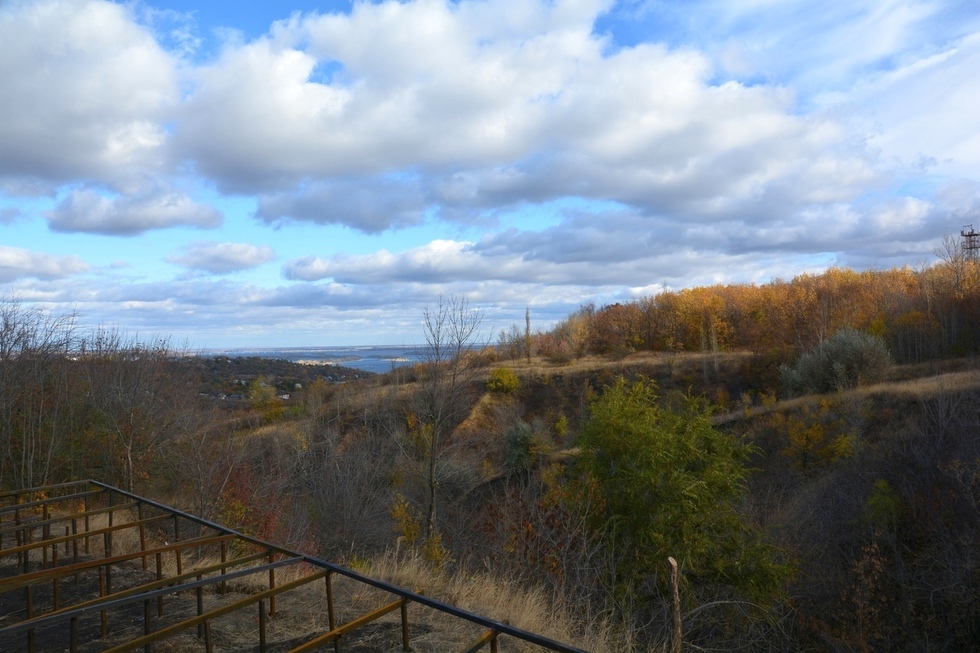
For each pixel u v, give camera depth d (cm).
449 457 2183
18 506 639
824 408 3453
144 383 1484
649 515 1346
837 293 6625
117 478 1405
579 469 1444
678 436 1463
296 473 1906
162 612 543
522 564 1005
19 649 467
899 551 2044
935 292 5694
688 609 1298
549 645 311
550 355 7162
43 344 1368
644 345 7638
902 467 2477
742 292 7806
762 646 1619
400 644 505
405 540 1616
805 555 2077
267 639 503
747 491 1759
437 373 2070
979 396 3081
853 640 1711
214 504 1270
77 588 616
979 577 1761
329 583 452
